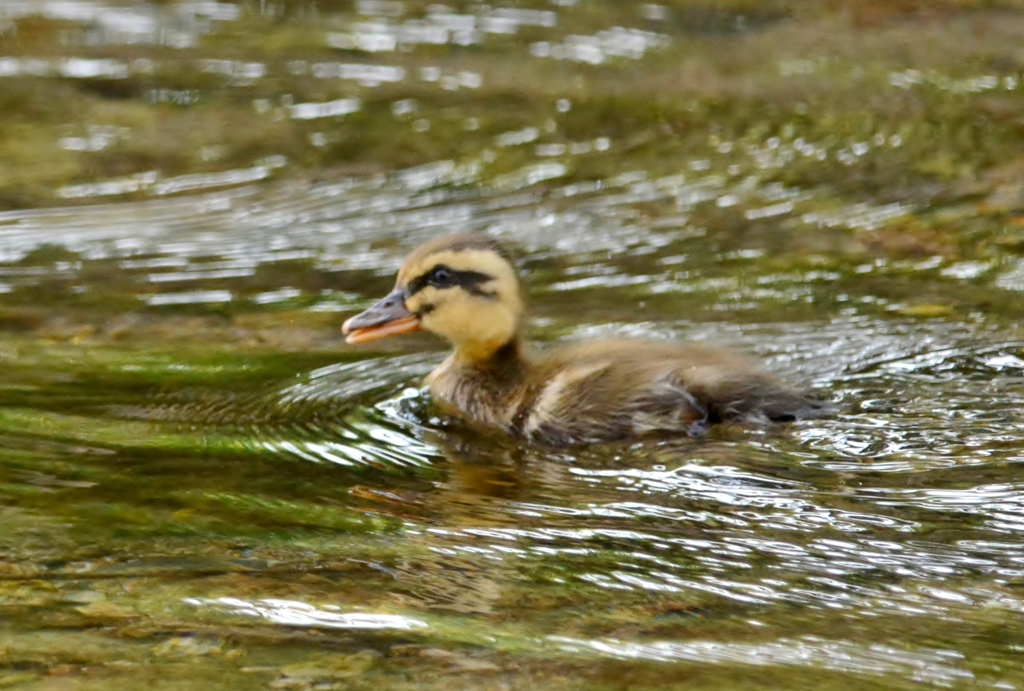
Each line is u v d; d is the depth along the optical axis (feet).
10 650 32.63
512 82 95.55
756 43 104.22
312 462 44.34
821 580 36.37
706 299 60.90
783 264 65.16
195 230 70.64
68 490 41.68
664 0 116.37
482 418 48.52
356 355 55.11
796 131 85.10
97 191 76.59
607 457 44.62
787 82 94.79
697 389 46.73
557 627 33.99
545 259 66.13
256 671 31.83
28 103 91.61
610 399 46.91
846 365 52.24
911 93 91.81
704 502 41.16
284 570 36.78
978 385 49.90
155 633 33.50
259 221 71.97
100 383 51.24
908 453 43.93
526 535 39.09
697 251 66.95
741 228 70.03
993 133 83.87
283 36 107.34
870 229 69.72
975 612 34.73
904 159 80.02
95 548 37.88
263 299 61.52
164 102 92.17
